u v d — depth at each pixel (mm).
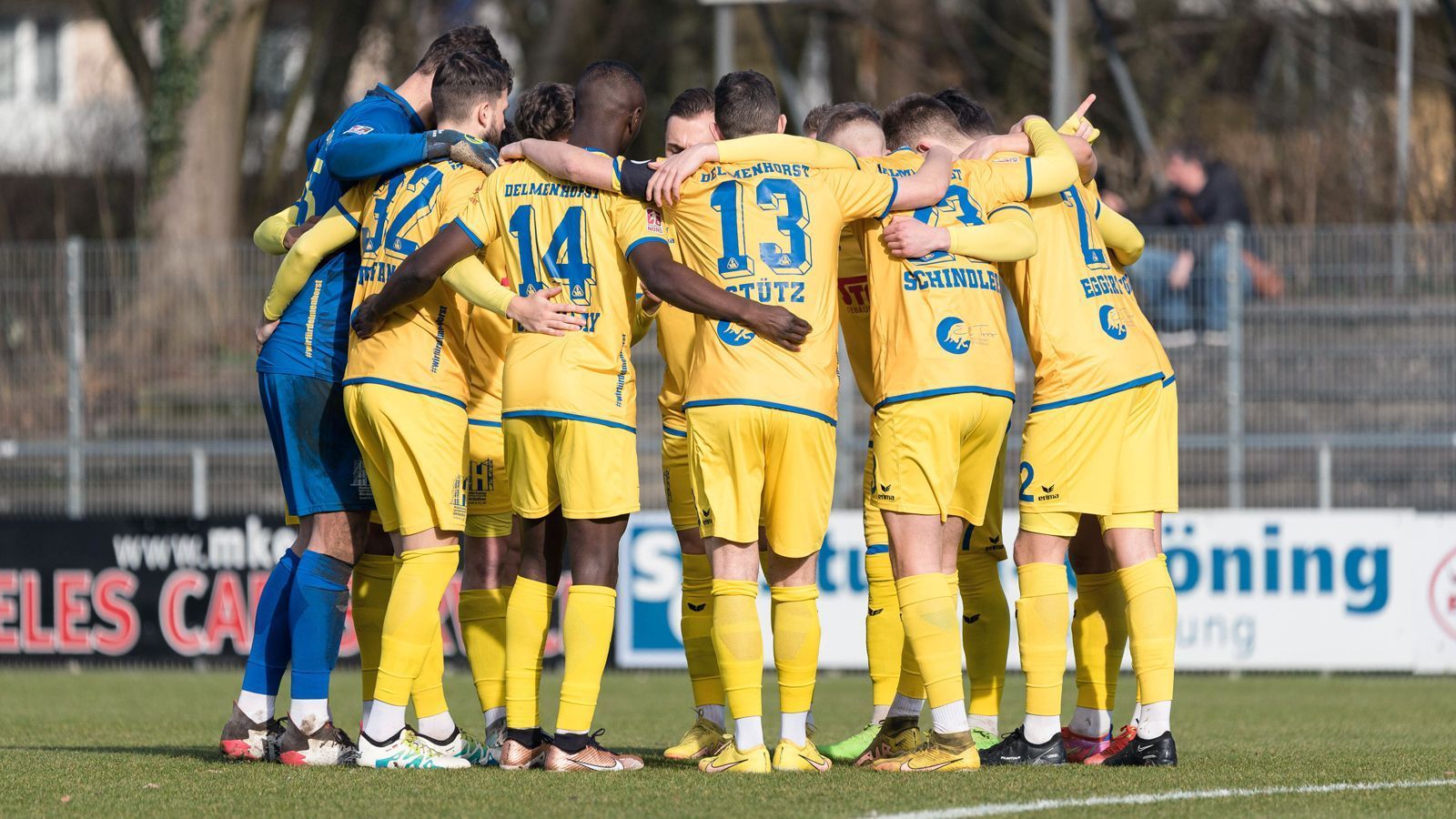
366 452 18359
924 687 19188
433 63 19766
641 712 29969
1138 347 18641
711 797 15516
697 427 17422
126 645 40156
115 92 106438
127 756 19875
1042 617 18453
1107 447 18297
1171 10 83688
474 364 19609
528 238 17828
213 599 39906
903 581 17828
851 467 39625
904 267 17812
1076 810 14883
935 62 88625
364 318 17922
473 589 19812
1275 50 85688
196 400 42250
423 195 18250
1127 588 18547
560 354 17578
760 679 17719
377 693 18297
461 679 37500
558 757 17734
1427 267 39625
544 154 17828
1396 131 60062
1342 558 36688
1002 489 19875
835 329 17734
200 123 67250
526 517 17969
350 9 86250
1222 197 49219
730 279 17344
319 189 19797
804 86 94875
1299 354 40188
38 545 40531
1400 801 15727
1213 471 40281
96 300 42344
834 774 17469
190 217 67250
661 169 17344
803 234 17453
